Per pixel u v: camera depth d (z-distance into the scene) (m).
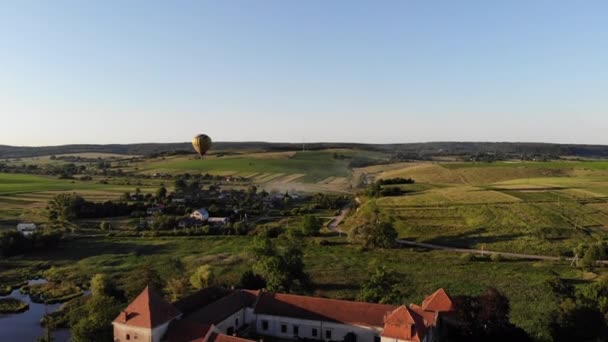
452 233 138.75
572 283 90.88
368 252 123.38
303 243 135.12
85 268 109.38
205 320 59.88
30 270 109.69
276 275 79.12
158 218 161.62
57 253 125.06
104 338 57.62
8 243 122.88
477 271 101.88
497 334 58.81
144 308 57.28
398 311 55.19
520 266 106.38
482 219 147.00
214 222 169.75
